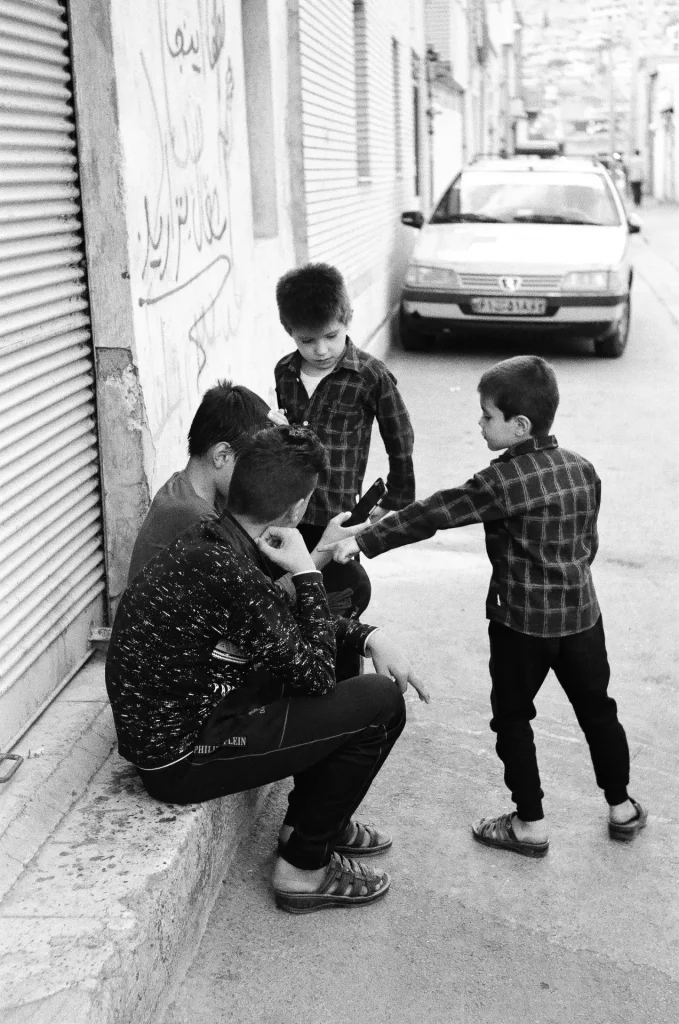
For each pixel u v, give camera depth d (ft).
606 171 43.86
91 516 11.95
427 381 33.55
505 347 39.52
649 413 28.94
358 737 9.28
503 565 10.07
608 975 8.91
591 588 10.19
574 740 12.68
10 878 8.20
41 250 10.52
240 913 9.61
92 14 11.04
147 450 12.26
